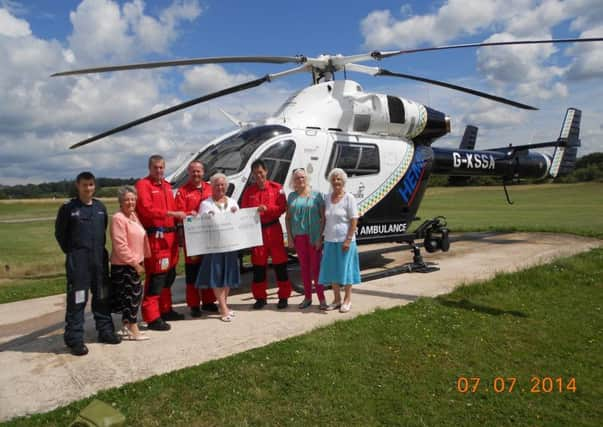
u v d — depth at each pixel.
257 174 5.75
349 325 4.98
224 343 4.63
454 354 4.43
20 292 7.97
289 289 5.99
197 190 5.52
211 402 3.49
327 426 3.26
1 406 3.47
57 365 4.19
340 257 5.54
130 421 3.25
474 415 3.46
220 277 5.36
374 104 8.23
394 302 6.00
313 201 5.75
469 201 43.50
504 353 4.50
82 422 3.09
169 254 5.11
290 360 4.13
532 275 7.12
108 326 4.71
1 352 4.63
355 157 7.84
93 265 4.51
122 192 4.62
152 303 5.10
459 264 8.73
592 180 71.12
